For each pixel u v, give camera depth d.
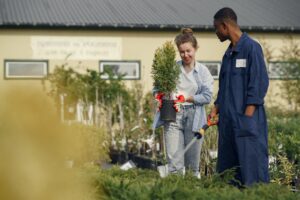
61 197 6.74
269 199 10.58
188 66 17.55
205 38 52.91
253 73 13.92
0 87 5.53
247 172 13.82
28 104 5.63
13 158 5.96
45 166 6.16
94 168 11.49
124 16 51.84
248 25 53.31
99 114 31.89
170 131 17.36
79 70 50.06
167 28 51.53
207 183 11.90
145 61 51.66
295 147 20.56
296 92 46.84
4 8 50.78
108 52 50.94
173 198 10.19
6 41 49.16
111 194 10.21
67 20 49.78
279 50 54.09
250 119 13.86
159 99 17.30
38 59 49.66
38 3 52.44
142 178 12.19
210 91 17.38
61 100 6.59
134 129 30.45
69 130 6.05
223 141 14.37
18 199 6.21
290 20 54.94
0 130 5.65
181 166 17.28
